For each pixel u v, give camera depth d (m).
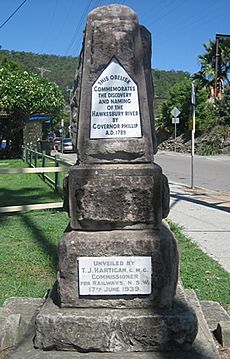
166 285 3.16
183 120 41.00
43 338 3.07
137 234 3.19
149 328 3.04
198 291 4.69
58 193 12.14
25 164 22.34
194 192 13.46
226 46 40.03
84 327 3.04
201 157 32.88
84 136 3.27
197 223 8.45
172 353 3.03
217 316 3.92
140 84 3.26
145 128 3.26
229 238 7.22
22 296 4.48
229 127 36.50
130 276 3.16
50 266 5.57
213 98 39.34
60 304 3.20
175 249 3.21
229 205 10.80
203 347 3.10
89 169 3.20
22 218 8.84
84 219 3.20
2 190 13.34
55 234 7.35
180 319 3.04
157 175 3.19
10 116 30.73
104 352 3.04
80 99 3.29
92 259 3.15
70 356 3.00
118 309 3.17
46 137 42.41
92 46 3.28
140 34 3.34
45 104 30.17
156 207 3.20
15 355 3.04
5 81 29.72
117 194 3.18
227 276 5.21
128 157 3.25
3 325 3.25
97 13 3.32
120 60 3.25
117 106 3.26
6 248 6.43
